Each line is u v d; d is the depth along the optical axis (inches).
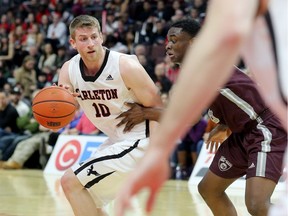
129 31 944.9
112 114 268.5
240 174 260.8
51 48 969.5
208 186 266.1
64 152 714.2
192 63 74.0
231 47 72.7
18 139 773.9
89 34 257.9
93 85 265.6
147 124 265.6
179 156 668.7
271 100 88.4
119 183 263.4
